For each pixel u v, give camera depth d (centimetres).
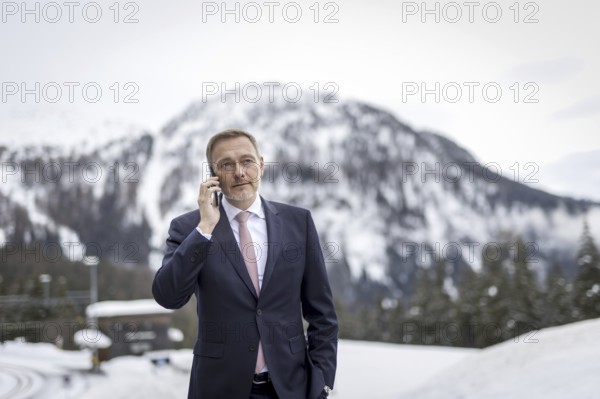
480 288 1264
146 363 1384
